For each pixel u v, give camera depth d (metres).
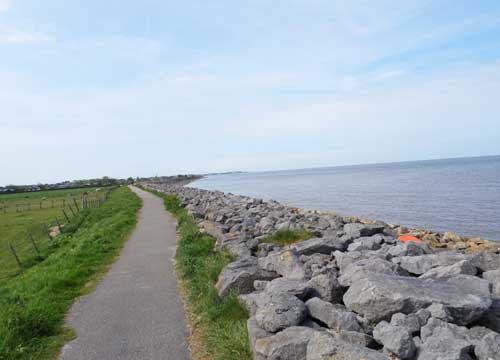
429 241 14.99
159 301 6.93
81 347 5.28
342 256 7.67
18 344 5.27
